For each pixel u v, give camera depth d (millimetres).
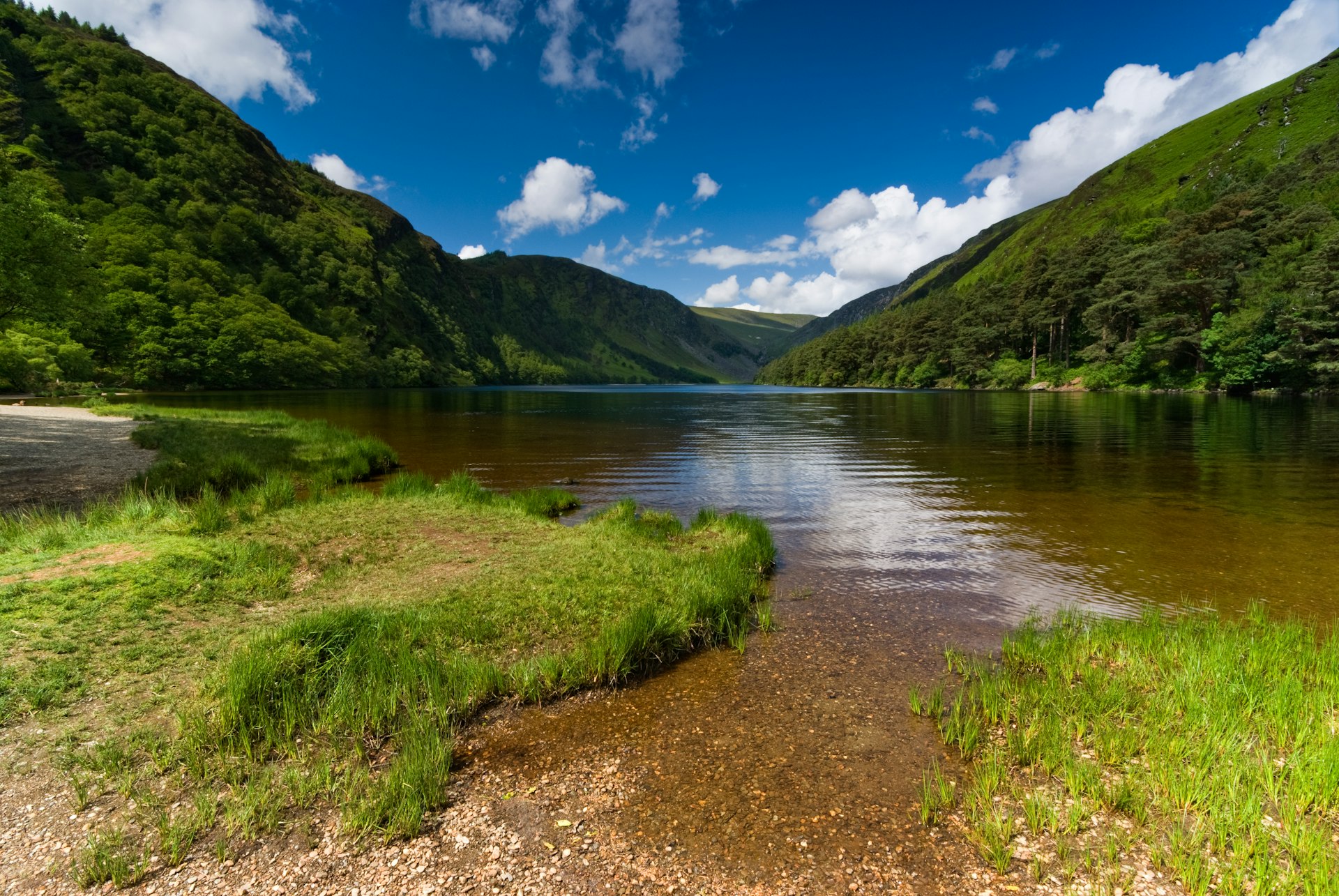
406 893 3525
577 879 3678
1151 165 159500
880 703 5984
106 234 86312
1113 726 5207
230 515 11539
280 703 5250
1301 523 13227
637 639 6715
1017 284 108500
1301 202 76062
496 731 5438
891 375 135375
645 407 63438
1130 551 11344
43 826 3842
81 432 23078
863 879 3697
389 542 10523
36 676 5352
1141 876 3682
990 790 4539
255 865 3695
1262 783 4426
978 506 15398
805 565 10742
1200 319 67625
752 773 4805
